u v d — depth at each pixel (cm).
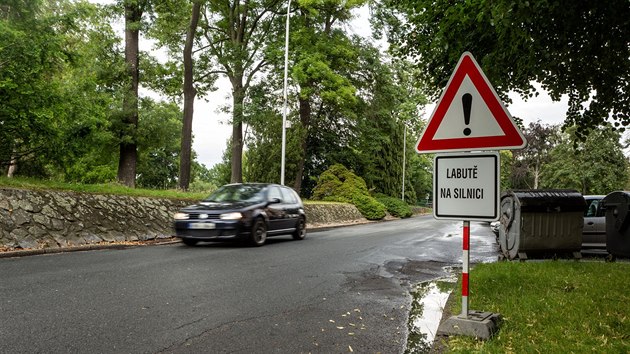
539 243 1022
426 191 6994
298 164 3191
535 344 410
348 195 3359
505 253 1102
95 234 1194
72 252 1018
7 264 820
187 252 1066
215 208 1216
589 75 775
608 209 1023
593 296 605
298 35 2766
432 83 968
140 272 771
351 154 4022
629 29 659
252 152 3234
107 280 694
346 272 866
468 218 436
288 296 642
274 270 850
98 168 2645
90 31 2141
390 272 893
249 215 1217
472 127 434
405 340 459
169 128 2477
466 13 711
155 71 2369
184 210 1226
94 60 2117
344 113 3281
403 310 589
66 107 1328
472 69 436
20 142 1334
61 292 605
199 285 686
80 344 414
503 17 562
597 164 4188
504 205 1116
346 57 3014
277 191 1436
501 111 423
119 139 2155
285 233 1413
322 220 2628
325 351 420
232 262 927
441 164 447
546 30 677
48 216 1116
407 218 3884
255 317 528
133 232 1316
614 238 1002
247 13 2988
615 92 795
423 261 1061
